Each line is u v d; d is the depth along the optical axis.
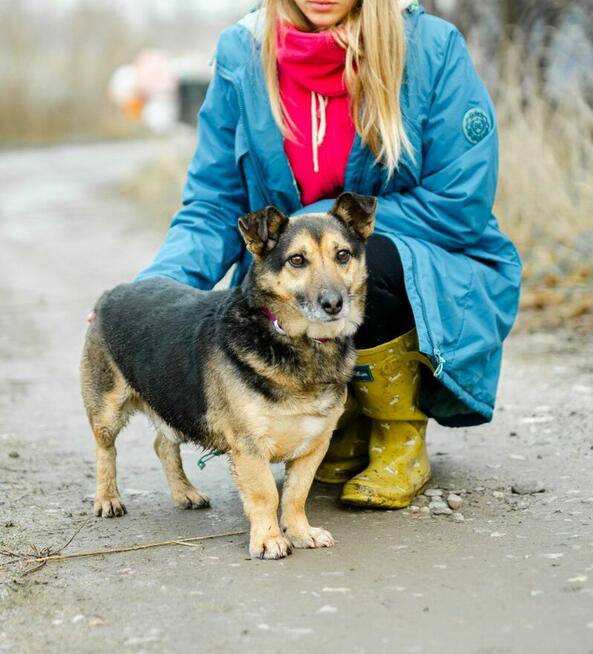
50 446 6.34
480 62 11.28
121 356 5.02
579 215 9.16
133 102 38.28
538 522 4.57
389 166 4.89
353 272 4.61
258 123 5.11
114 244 16.83
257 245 4.52
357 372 4.92
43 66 45.09
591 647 3.30
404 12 5.08
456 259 4.98
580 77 10.35
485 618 3.57
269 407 4.35
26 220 20.72
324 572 4.12
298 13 5.07
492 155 5.05
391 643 3.42
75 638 3.58
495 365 5.11
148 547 4.53
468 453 5.78
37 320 10.82
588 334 8.12
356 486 4.90
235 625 3.62
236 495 5.34
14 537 4.70
